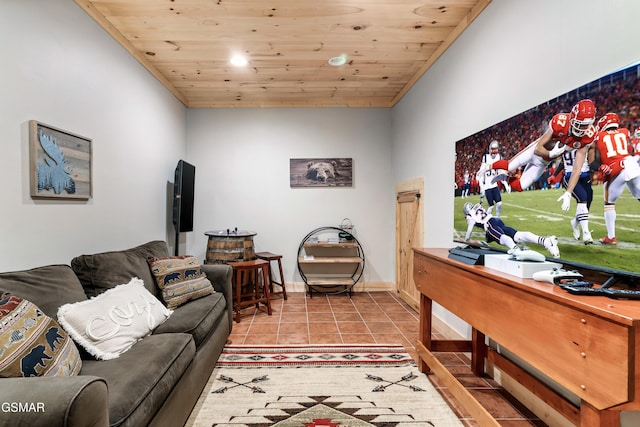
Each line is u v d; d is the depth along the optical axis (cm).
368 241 445
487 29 213
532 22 170
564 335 101
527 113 173
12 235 154
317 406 181
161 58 302
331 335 287
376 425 164
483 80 218
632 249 116
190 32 258
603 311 86
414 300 361
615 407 85
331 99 429
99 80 227
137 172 285
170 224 364
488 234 209
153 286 223
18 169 158
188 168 359
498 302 136
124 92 263
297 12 232
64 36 191
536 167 166
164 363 142
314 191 439
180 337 169
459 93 251
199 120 430
